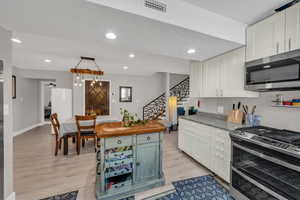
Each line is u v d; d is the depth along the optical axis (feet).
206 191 6.30
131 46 7.17
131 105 22.15
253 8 5.70
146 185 6.25
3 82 5.14
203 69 9.66
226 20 6.28
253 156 5.16
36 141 13.23
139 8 4.48
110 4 4.08
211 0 5.22
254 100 7.30
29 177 7.32
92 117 10.37
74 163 8.89
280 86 5.21
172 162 9.01
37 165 8.60
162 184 6.60
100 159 5.64
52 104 16.17
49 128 18.85
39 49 10.03
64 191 6.28
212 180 7.10
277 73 5.30
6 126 5.27
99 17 4.59
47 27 5.27
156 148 6.54
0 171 5.00
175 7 5.10
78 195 6.03
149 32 5.64
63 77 18.66
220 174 6.88
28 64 14.65
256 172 5.03
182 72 19.02
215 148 7.19
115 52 10.81
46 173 7.71
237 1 5.30
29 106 18.39
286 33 5.25
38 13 4.34
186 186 6.63
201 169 8.16
